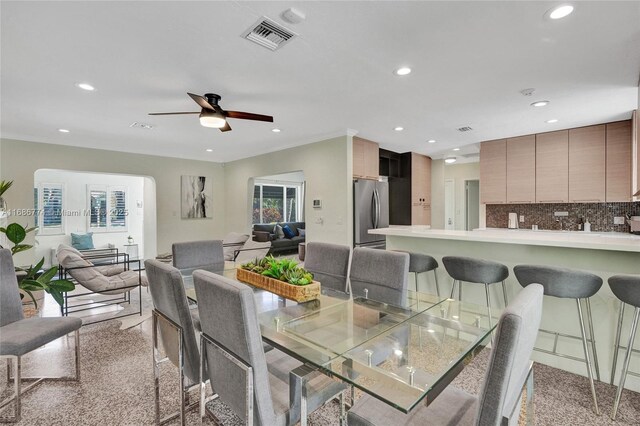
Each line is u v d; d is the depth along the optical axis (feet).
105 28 6.68
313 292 6.63
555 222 16.43
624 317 7.57
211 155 21.75
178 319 5.41
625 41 7.11
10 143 15.74
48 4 5.87
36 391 7.38
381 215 17.12
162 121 13.46
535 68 8.51
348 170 15.53
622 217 14.55
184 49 7.56
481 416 3.13
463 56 7.87
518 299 3.39
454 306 6.84
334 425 6.26
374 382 4.20
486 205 18.76
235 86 9.73
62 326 7.27
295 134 15.92
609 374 7.72
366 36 7.01
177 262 9.73
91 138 16.61
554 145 15.11
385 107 11.69
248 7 6.02
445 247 10.65
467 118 13.05
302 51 7.67
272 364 5.62
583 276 6.93
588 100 10.87
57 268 10.11
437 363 4.58
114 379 7.90
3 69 8.53
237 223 22.99
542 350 8.46
